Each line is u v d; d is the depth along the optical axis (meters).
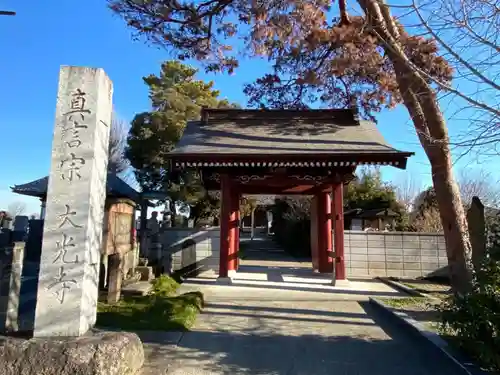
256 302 7.98
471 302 4.36
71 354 3.59
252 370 4.25
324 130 11.38
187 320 6.06
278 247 25.88
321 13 8.87
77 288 4.23
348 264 12.37
